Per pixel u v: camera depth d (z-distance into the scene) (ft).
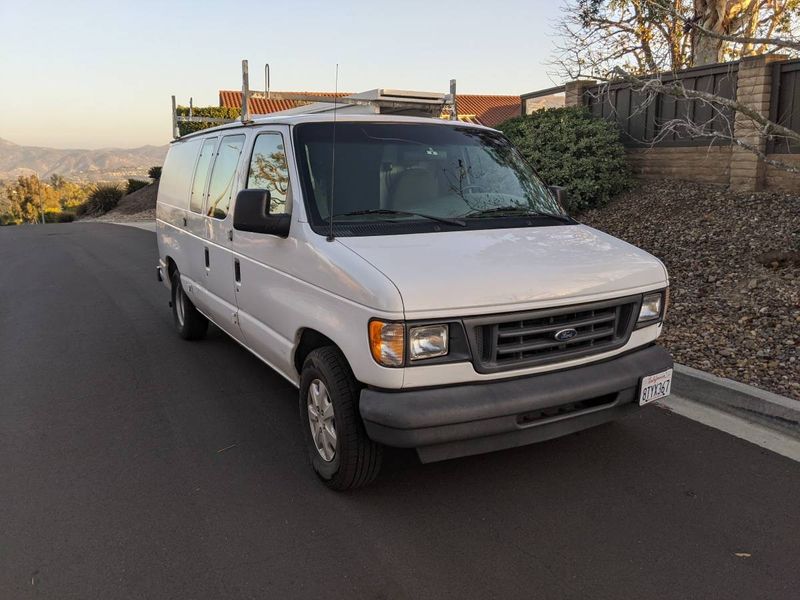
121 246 59.52
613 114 41.47
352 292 10.93
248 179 15.75
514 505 11.91
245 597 9.57
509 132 42.11
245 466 13.69
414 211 13.55
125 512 11.94
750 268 24.47
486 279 10.80
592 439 14.44
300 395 13.19
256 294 14.93
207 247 18.40
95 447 14.74
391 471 13.29
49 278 40.63
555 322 11.34
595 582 9.71
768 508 11.57
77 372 20.24
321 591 9.66
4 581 10.01
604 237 13.76
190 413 16.67
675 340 19.71
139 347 22.94
